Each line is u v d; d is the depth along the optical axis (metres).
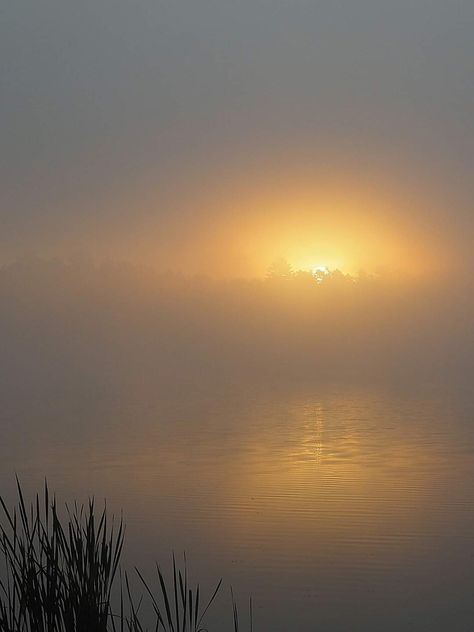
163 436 30.50
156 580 11.71
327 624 10.11
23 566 5.22
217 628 9.88
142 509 16.75
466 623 10.19
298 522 15.34
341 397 52.69
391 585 11.58
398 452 24.86
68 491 19.14
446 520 15.20
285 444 27.33
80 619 5.10
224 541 14.01
